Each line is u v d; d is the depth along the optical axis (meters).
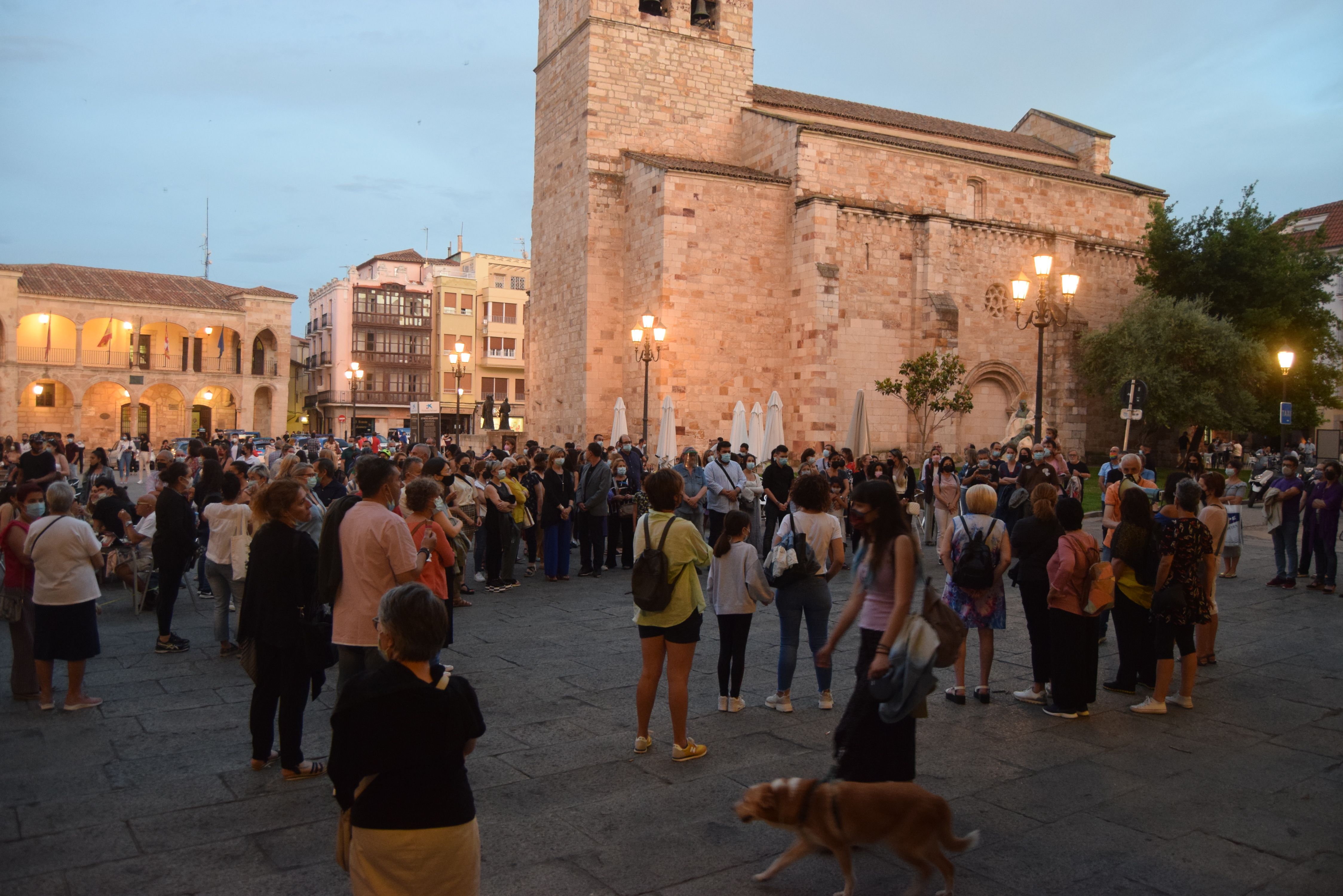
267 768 6.89
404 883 3.69
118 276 61.38
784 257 35.06
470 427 71.56
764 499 18.11
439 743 3.73
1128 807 6.21
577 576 16.50
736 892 5.02
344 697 3.76
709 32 37.91
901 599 5.47
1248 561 18.22
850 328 35.12
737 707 8.32
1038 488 8.84
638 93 36.62
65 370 56.56
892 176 36.66
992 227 38.12
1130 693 9.10
